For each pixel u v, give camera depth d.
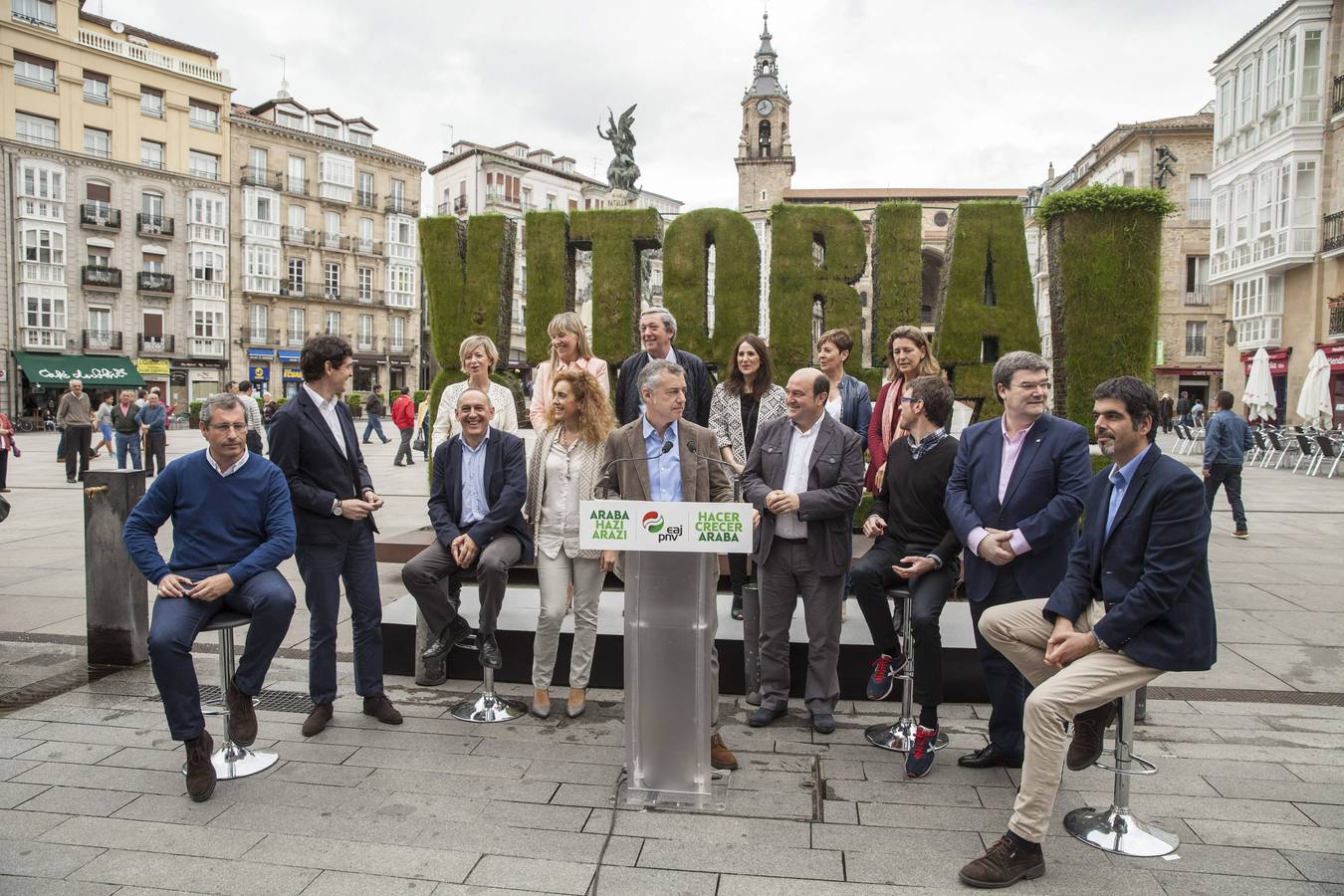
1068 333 7.57
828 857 2.85
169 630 3.24
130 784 3.38
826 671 4.03
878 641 3.88
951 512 3.62
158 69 39.09
